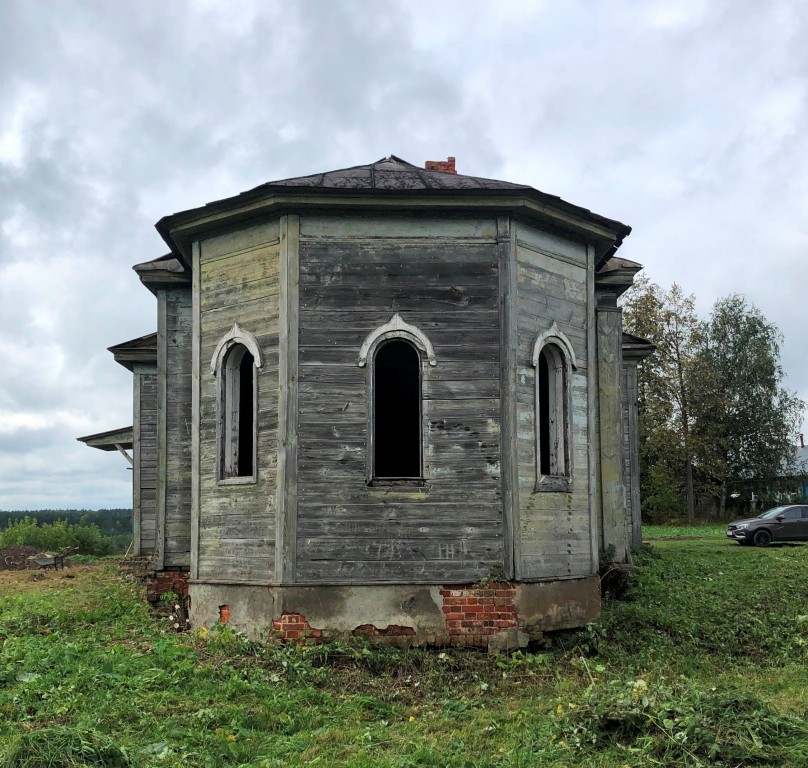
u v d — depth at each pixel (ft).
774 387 174.09
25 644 35.04
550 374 39.99
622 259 46.96
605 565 46.11
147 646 35.09
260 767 22.13
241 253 39.06
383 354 39.09
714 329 177.88
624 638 38.47
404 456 38.60
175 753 22.95
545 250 39.14
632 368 71.20
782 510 94.84
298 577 35.40
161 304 46.19
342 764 22.29
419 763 22.34
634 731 23.53
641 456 163.22
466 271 37.04
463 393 36.45
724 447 168.66
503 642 35.04
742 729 22.70
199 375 40.52
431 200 36.32
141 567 55.21
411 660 33.55
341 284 36.83
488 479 36.11
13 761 20.39
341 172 40.70
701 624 41.37
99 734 22.48
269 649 33.60
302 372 36.37
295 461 35.91
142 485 56.24
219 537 38.65
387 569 35.47
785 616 44.14
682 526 157.48
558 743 23.61
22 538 115.75
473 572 35.60
